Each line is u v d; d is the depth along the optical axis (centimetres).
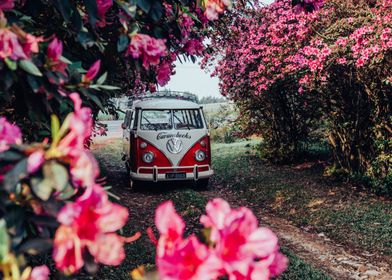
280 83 1045
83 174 121
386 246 599
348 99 915
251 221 117
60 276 121
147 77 385
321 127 1241
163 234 116
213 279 113
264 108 1241
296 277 458
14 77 175
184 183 1083
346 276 517
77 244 117
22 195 131
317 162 1191
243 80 1117
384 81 763
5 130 140
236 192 987
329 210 764
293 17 897
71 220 115
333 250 601
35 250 129
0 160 128
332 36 795
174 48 364
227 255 114
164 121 975
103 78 202
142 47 216
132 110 1077
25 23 227
